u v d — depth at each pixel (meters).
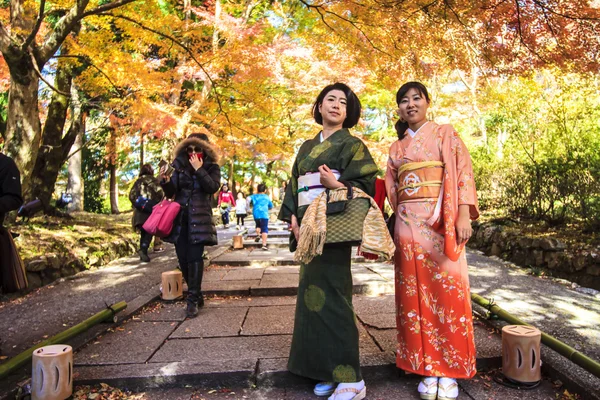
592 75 4.37
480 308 3.66
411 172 2.38
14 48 5.04
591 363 2.20
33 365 2.19
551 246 5.29
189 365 2.52
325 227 2.18
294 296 4.46
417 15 4.45
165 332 3.23
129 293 4.69
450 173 2.25
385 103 14.08
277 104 8.09
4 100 11.51
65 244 6.13
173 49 6.70
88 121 14.30
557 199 6.20
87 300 4.42
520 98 7.25
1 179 2.53
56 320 3.75
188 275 3.71
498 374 2.54
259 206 8.05
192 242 3.63
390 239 2.22
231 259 6.43
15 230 6.16
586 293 4.38
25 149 5.83
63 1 6.38
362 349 2.80
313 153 2.43
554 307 3.81
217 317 3.63
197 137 3.82
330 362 2.26
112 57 6.84
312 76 11.35
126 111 8.13
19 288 2.59
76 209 13.50
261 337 3.08
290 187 2.57
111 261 6.96
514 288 4.57
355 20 4.89
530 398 2.26
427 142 2.36
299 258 2.18
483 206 8.95
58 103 8.45
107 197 25.44
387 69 5.39
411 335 2.32
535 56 4.18
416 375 2.57
